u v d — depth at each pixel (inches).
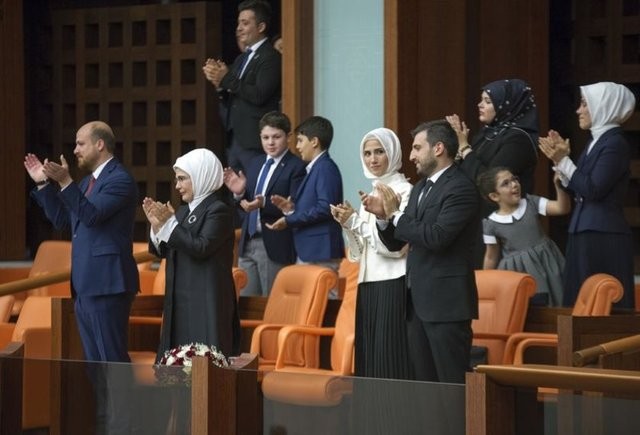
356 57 1205.7
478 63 1231.5
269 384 604.1
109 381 652.1
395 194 788.0
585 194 925.8
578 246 941.2
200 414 611.5
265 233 1064.8
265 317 989.8
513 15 1251.8
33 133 1595.7
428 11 1200.8
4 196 1496.1
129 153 1565.0
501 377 531.2
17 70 1501.0
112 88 1566.2
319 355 981.2
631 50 1363.2
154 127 1552.7
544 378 523.2
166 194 1561.3
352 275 930.7
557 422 524.1
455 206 767.1
